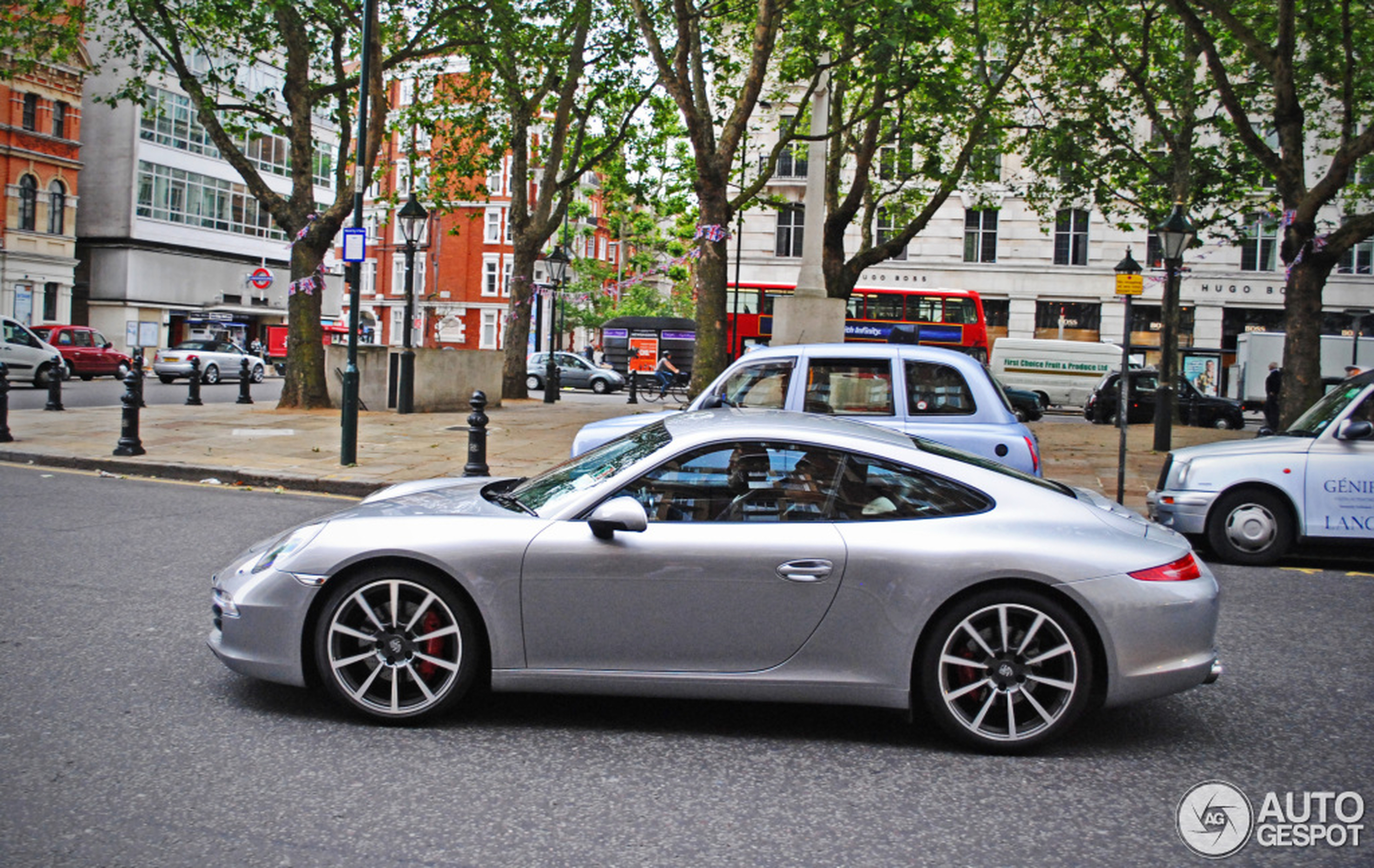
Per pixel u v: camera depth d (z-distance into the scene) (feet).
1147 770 12.87
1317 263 49.34
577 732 13.75
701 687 13.35
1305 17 52.75
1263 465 27.91
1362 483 27.43
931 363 26.13
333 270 192.24
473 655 13.60
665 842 10.45
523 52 69.87
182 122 155.33
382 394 69.87
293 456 43.98
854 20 53.31
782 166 132.36
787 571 13.14
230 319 162.09
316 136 176.96
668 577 13.24
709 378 54.13
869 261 69.26
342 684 13.60
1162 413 55.67
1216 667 13.47
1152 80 76.69
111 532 27.20
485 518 13.89
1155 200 81.82
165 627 18.12
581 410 79.41
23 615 18.56
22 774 11.68
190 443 47.14
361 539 13.62
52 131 138.21
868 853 10.33
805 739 13.74
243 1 61.36
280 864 9.71
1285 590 24.71
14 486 34.88
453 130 80.84
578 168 88.43
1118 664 12.89
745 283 122.11
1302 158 49.70
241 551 25.14
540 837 10.48
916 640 13.04
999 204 112.37
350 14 61.93
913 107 69.77
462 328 214.90
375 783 11.76
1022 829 11.03
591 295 219.20
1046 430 70.90
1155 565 13.14
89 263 149.59
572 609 13.37
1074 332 133.49
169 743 12.81
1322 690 16.42
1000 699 13.26
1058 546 13.05
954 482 13.79
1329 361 125.59
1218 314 131.75
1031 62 81.87
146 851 9.89
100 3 63.36
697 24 56.54
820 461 13.97
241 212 168.25
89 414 61.16
